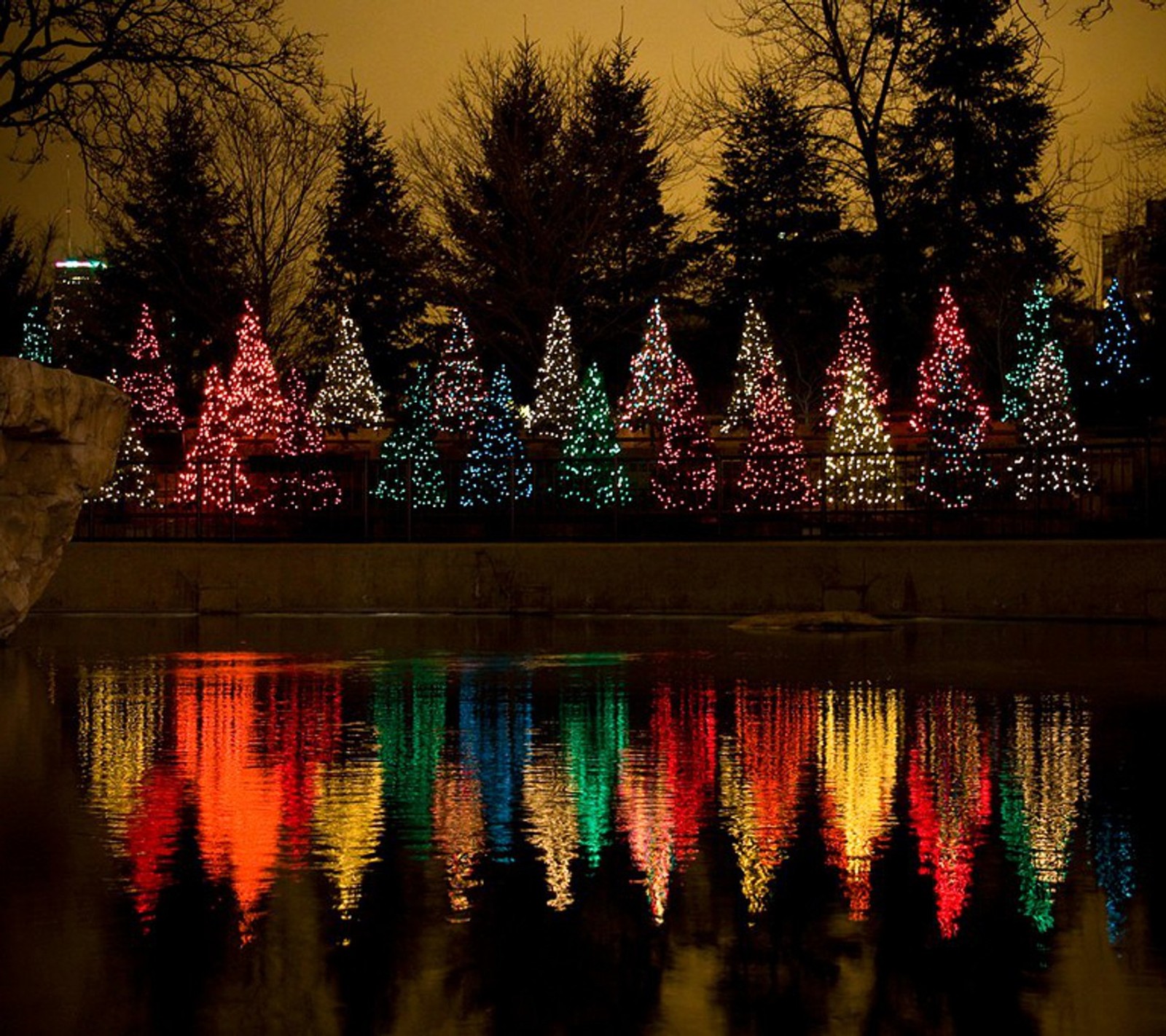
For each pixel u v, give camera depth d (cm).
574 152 5697
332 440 4231
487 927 659
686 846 813
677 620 2431
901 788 982
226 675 1659
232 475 2859
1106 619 2323
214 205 5562
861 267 5775
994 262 5444
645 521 2959
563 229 5578
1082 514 2811
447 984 587
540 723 1281
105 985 585
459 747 1151
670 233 5984
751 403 3656
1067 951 623
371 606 2650
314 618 2556
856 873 753
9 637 2141
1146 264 4712
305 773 1040
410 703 1416
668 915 677
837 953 623
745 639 2083
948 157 5288
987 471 2830
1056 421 3419
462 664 1764
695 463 2952
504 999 571
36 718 1315
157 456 4772
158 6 3241
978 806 922
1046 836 835
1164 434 3027
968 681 1555
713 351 5969
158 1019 551
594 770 1051
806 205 5844
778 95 5719
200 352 5825
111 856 789
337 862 776
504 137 5578
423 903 698
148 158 3719
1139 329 4231
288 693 1498
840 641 2031
